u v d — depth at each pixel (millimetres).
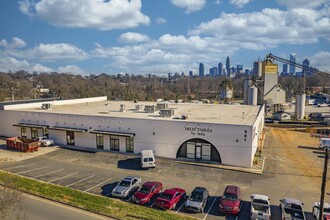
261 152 46000
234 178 33188
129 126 43156
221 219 23531
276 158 42500
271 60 85500
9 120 54438
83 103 70812
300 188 30547
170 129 40531
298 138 58562
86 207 24844
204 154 39375
